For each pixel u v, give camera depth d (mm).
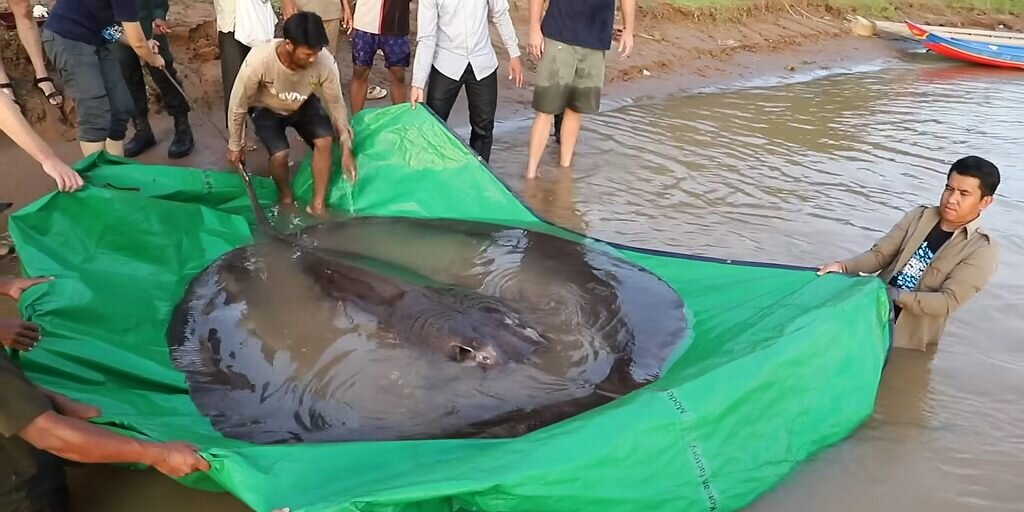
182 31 7785
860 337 3523
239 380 3252
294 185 5633
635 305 3840
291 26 4727
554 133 7758
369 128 5559
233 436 2869
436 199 5383
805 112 9320
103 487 2957
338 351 3266
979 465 3330
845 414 3400
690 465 2770
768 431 3068
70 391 3027
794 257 5398
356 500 2270
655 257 4609
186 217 4684
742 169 7168
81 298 3826
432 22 5672
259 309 3717
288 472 2463
